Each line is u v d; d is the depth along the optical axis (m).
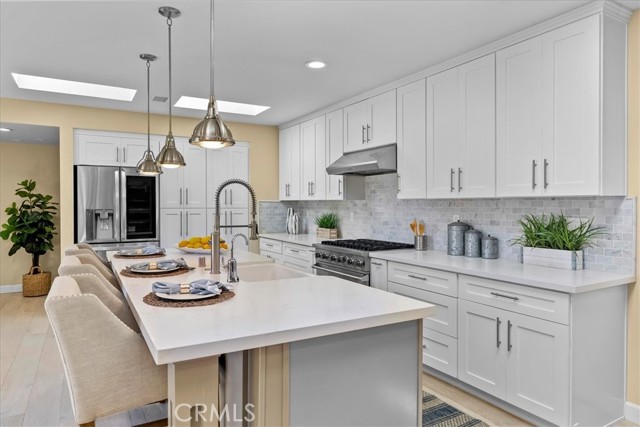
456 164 3.18
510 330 2.47
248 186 2.38
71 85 4.24
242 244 5.72
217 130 2.05
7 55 3.13
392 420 1.71
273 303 1.77
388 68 3.42
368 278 3.59
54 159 6.29
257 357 1.42
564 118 2.47
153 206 5.08
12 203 5.71
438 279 2.95
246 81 3.78
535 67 2.62
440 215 3.74
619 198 2.49
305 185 5.20
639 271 2.42
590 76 2.34
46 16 2.51
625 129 2.43
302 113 5.05
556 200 2.84
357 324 1.54
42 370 3.21
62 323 1.54
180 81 3.77
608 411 2.39
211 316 1.56
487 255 3.15
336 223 5.21
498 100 2.86
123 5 2.38
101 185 4.74
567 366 2.19
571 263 2.62
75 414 1.59
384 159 3.79
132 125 4.96
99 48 3.00
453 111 3.20
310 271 4.48
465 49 3.01
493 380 2.57
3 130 4.91
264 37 2.81
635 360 2.45
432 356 3.01
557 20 2.48
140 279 2.35
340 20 2.57
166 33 2.76
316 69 3.45
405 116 3.66
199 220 5.41
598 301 2.32
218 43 2.91
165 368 1.70
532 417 2.44
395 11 2.44
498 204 3.23
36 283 5.55
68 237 4.64
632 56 2.42
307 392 1.50
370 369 1.64
